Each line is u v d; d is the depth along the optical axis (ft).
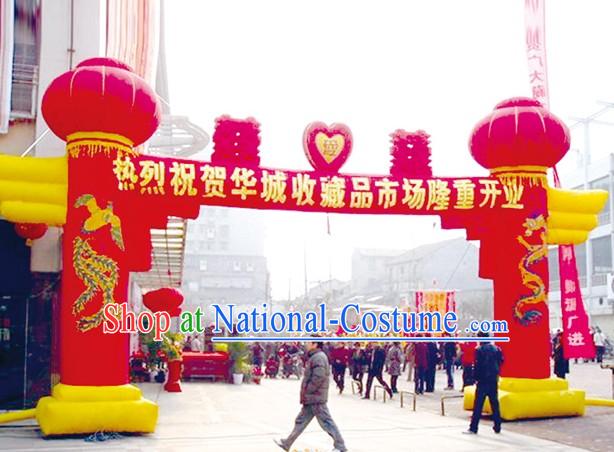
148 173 39.55
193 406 54.49
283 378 98.73
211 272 308.60
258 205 42.14
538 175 47.09
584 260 167.53
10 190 38.29
